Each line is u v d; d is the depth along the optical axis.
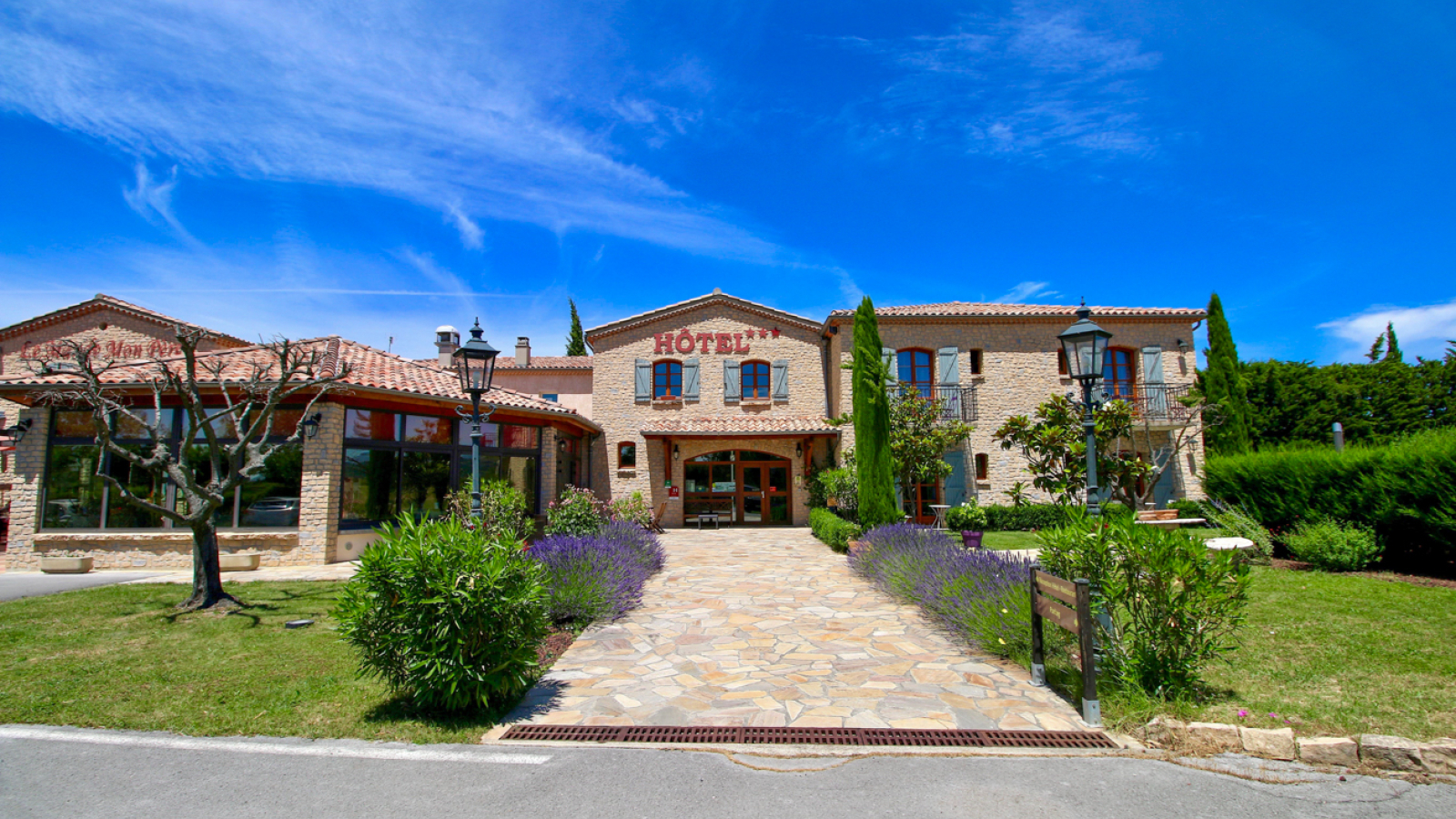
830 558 13.34
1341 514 10.75
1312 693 5.21
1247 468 12.34
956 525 16.70
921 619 7.98
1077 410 11.82
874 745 4.46
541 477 16.66
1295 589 8.80
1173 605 4.98
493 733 4.71
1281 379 24.45
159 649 6.72
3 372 18.42
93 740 4.55
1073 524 5.75
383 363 14.61
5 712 5.00
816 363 20.95
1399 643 6.34
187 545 12.25
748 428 19.52
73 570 11.75
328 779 3.99
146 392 12.27
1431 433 10.18
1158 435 19.72
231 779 3.99
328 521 12.15
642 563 10.98
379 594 4.95
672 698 5.38
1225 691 5.30
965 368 19.58
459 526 5.52
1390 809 3.63
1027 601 6.25
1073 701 5.20
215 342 18.36
